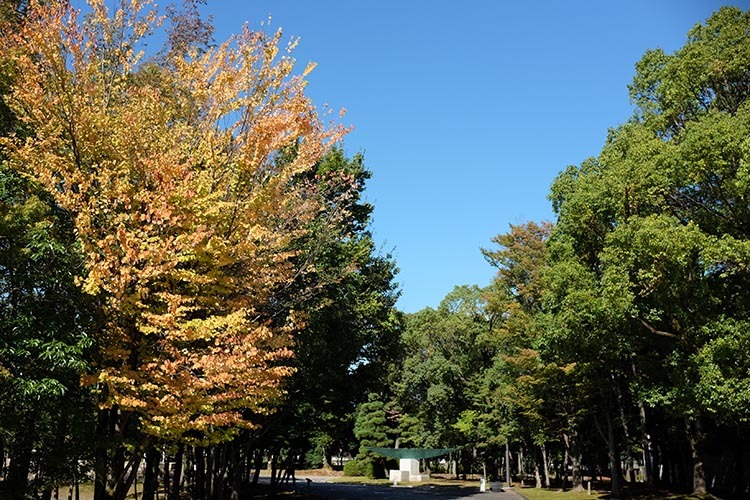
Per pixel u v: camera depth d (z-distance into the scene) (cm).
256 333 984
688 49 1878
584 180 2045
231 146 1008
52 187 850
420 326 5191
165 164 895
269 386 1002
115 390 870
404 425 5725
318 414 2494
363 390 2562
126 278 830
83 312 921
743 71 1747
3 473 1011
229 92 994
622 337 1950
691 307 1731
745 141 1420
